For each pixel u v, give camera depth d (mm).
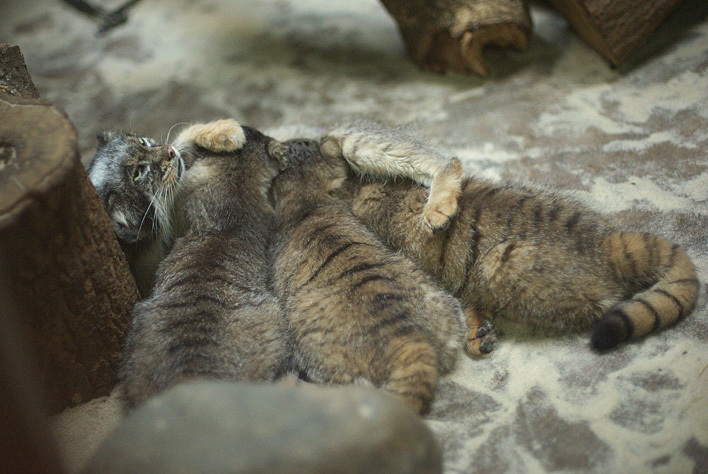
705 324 2070
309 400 1796
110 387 2125
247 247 2199
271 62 2770
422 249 2164
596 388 2037
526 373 2074
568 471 1969
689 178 2260
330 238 2152
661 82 2447
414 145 2254
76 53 2926
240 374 2055
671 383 2023
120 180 2227
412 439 1812
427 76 2643
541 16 2717
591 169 2316
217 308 2094
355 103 2598
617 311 2061
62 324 2045
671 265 2080
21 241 1960
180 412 1788
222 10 3057
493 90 2545
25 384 1867
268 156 2301
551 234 2096
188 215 2244
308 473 1632
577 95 2475
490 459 1991
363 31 2828
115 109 2699
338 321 2074
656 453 1968
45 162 1971
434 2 2559
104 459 1745
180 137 2338
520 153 2377
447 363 2092
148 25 3045
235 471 1622
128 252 2225
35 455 1874
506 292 2107
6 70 2188
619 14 2453
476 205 2139
